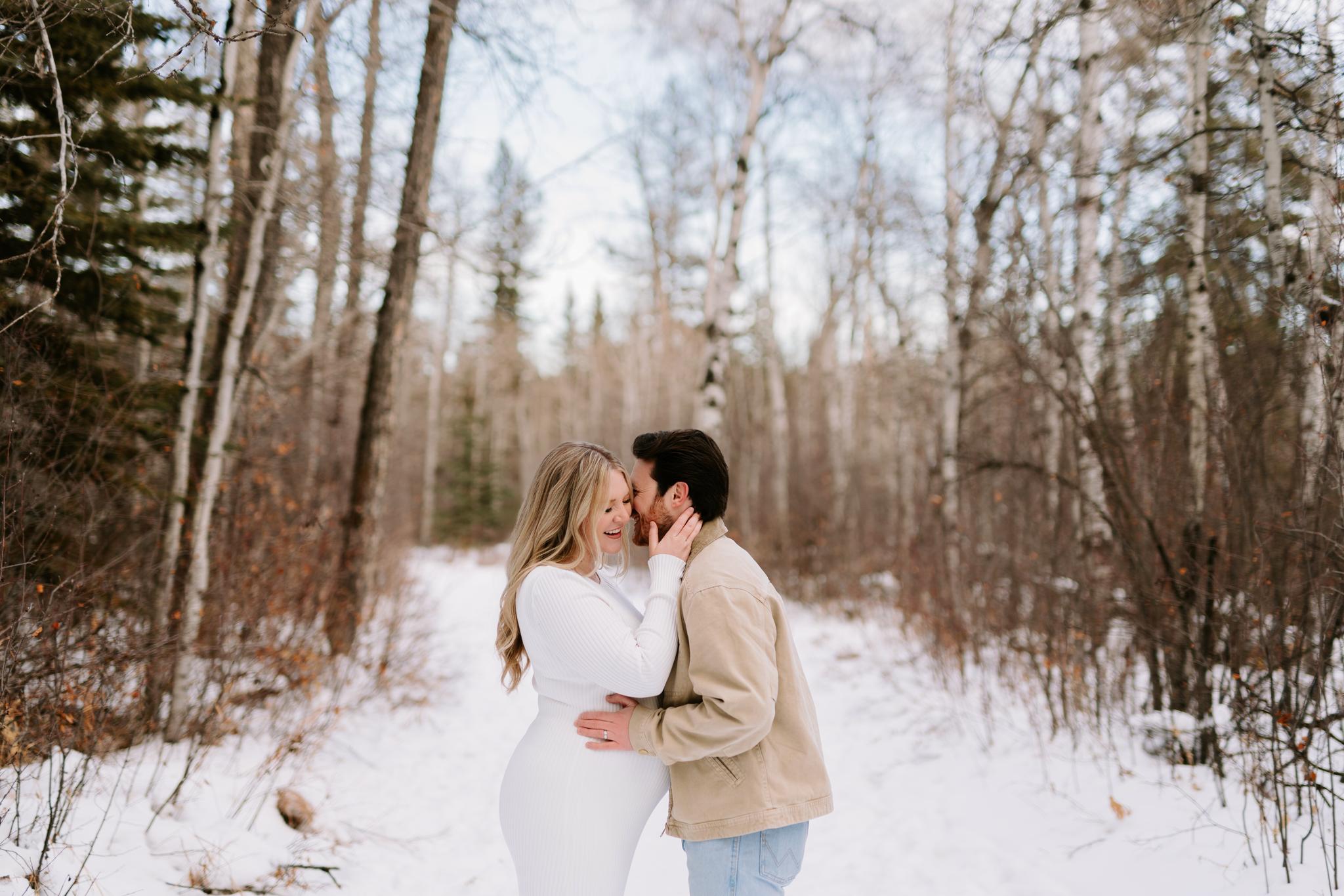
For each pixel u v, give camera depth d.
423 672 6.57
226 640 4.46
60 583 3.09
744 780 1.74
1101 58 5.63
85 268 3.89
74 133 3.65
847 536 11.41
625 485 1.97
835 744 5.26
